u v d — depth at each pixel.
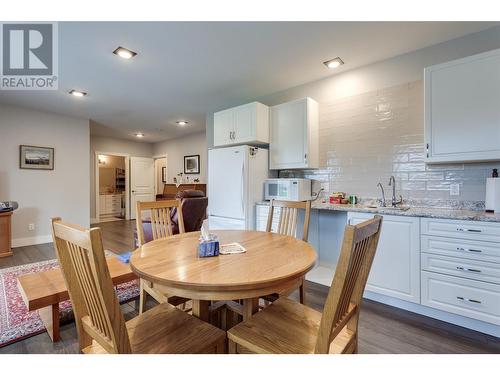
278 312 1.26
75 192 4.98
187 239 1.71
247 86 3.52
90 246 0.80
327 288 2.65
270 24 2.16
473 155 2.03
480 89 2.00
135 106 4.40
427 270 2.01
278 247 1.50
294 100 3.39
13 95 3.81
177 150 7.42
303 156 3.13
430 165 2.50
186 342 1.06
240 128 3.51
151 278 1.07
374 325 1.94
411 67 2.61
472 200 2.28
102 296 0.84
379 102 2.81
